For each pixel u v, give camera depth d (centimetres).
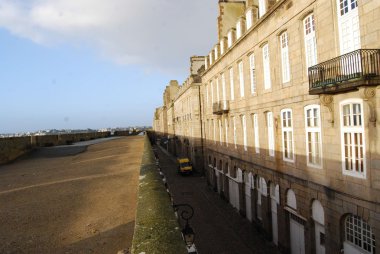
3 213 1142
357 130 957
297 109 1309
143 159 1630
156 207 621
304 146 1270
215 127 2861
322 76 1066
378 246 883
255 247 1614
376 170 880
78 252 761
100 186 1548
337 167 1057
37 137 4841
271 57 1528
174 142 6353
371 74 839
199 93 3950
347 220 1051
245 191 2100
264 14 1524
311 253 1253
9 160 3388
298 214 1339
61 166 2631
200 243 1670
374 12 853
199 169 3928
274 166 1573
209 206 2417
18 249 793
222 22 2645
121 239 830
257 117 1794
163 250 410
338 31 1024
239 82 2102
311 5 1154
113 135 10881
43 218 1054
